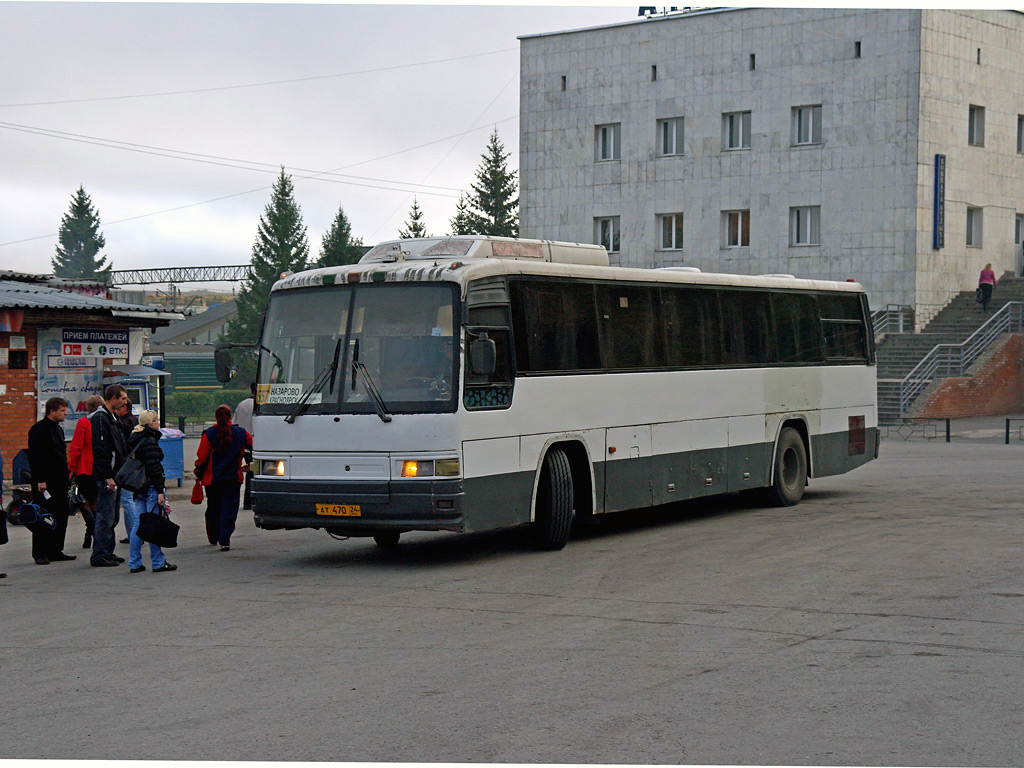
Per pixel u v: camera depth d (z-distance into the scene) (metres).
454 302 12.86
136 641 9.32
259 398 13.52
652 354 15.94
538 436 13.84
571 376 14.45
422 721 6.84
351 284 13.31
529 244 14.85
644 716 6.89
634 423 15.51
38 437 14.04
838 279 48.00
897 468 25.86
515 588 11.49
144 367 23.59
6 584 12.47
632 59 52.31
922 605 10.17
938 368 43.12
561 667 8.16
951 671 7.90
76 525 18.23
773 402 18.42
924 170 46.53
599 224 53.72
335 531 13.53
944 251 47.44
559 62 54.03
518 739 6.46
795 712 6.93
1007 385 44.16
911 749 6.21
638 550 13.99
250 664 8.41
